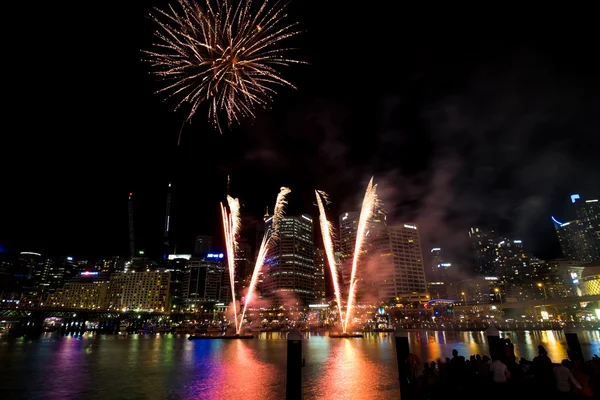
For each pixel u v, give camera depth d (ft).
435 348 199.72
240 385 101.55
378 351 190.49
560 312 620.90
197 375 120.26
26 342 318.04
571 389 52.85
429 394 60.64
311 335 423.23
